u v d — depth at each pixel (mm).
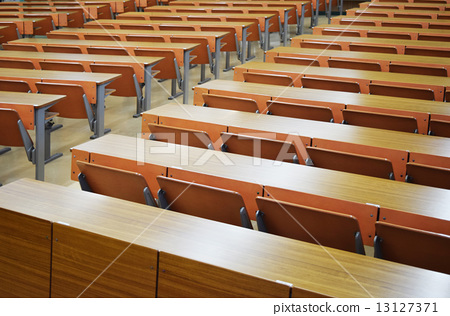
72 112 4867
